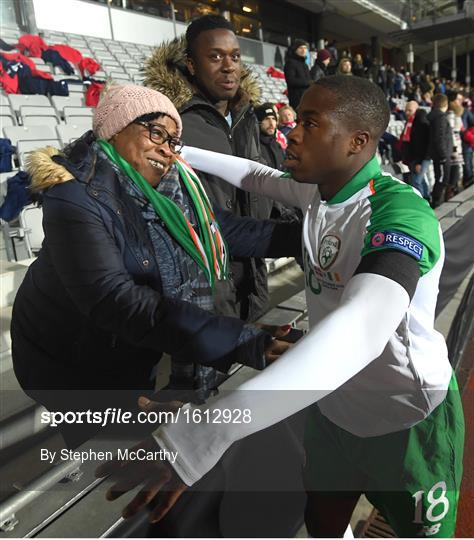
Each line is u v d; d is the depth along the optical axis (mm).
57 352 1223
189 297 1170
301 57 5598
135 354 1248
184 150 1360
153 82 1637
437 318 2854
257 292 1908
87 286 955
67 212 952
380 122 839
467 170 8641
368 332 616
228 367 938
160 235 1092
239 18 15852
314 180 890
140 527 770
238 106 1808
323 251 911
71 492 841
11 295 2771
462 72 30000
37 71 6645
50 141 4688
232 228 1337
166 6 12891
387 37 21594
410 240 702
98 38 10852
